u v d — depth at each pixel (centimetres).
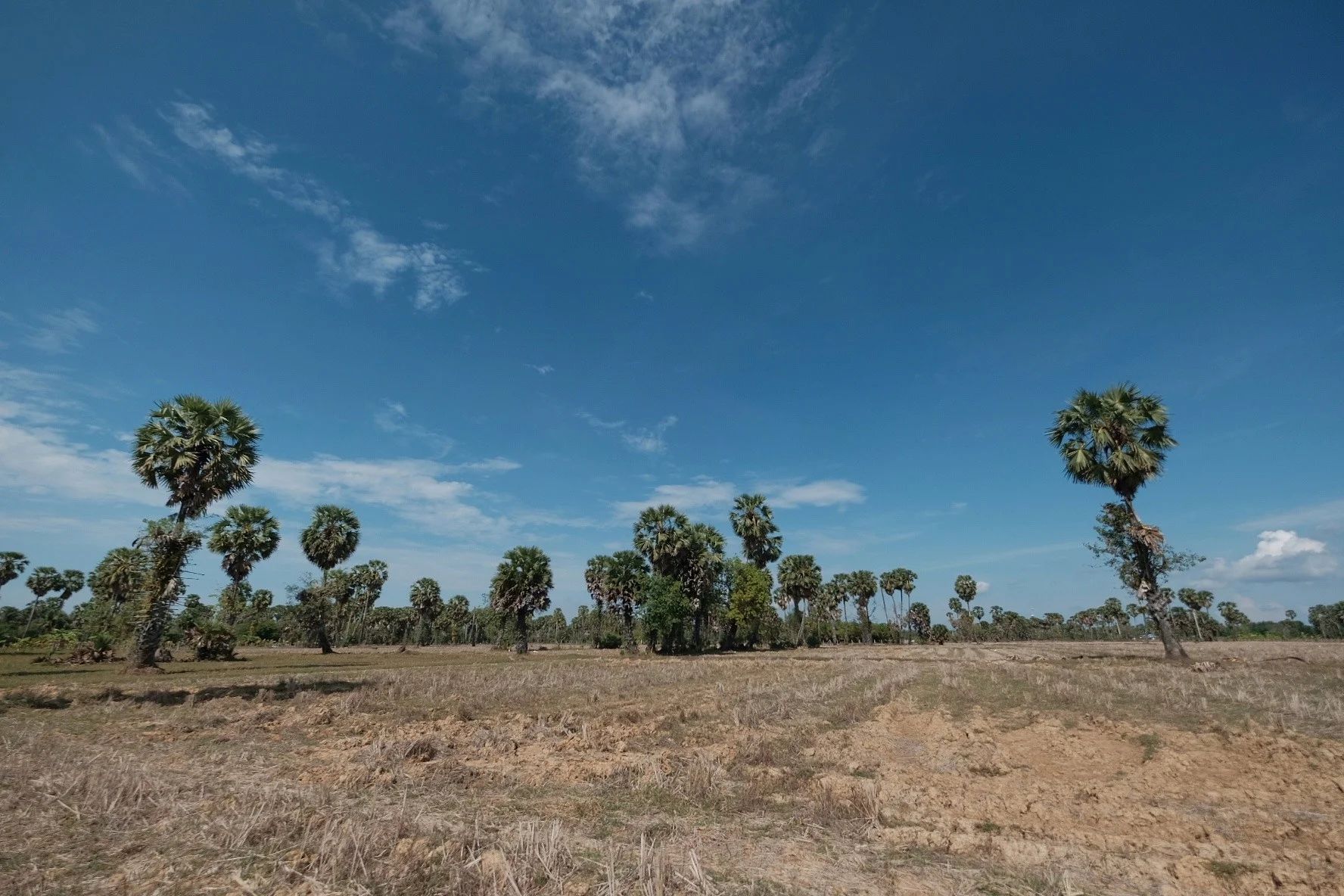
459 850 576
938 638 9462
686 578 5175
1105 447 2786
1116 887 526
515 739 1173
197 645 3844
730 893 504
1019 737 1161
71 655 3125
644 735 1246
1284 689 1549
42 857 564
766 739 1159
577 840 629
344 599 6756
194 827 637
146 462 2439
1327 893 500
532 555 5297
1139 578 2772
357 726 1330
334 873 521
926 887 523
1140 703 1426
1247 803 739
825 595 8231
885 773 922
